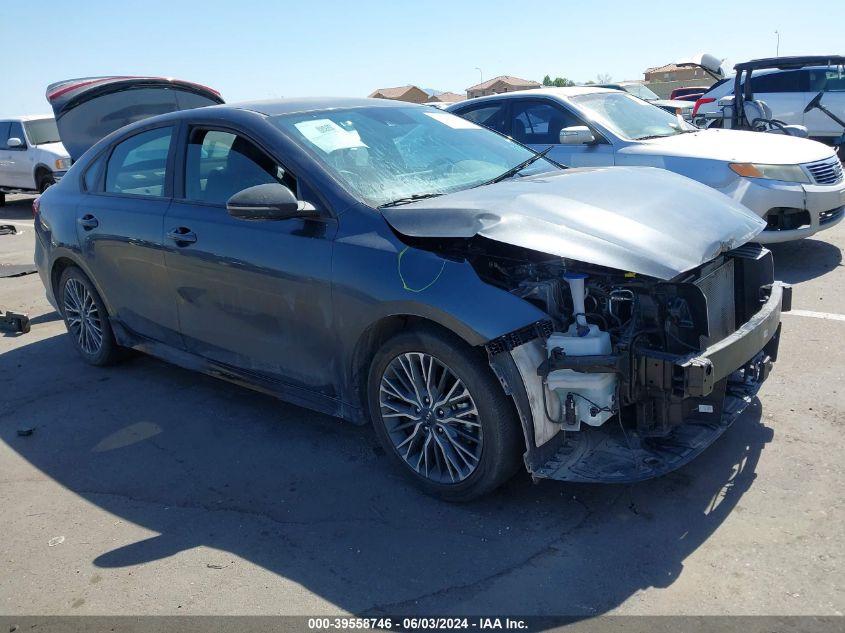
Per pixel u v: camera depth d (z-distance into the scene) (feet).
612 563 9.07
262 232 11.89
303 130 12.38
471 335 9.44
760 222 11.91
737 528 9.54
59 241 16.48
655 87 136.26
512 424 9.80
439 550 9.60
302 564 9.52
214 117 13.26
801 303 18.60
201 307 13.30
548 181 11.87
